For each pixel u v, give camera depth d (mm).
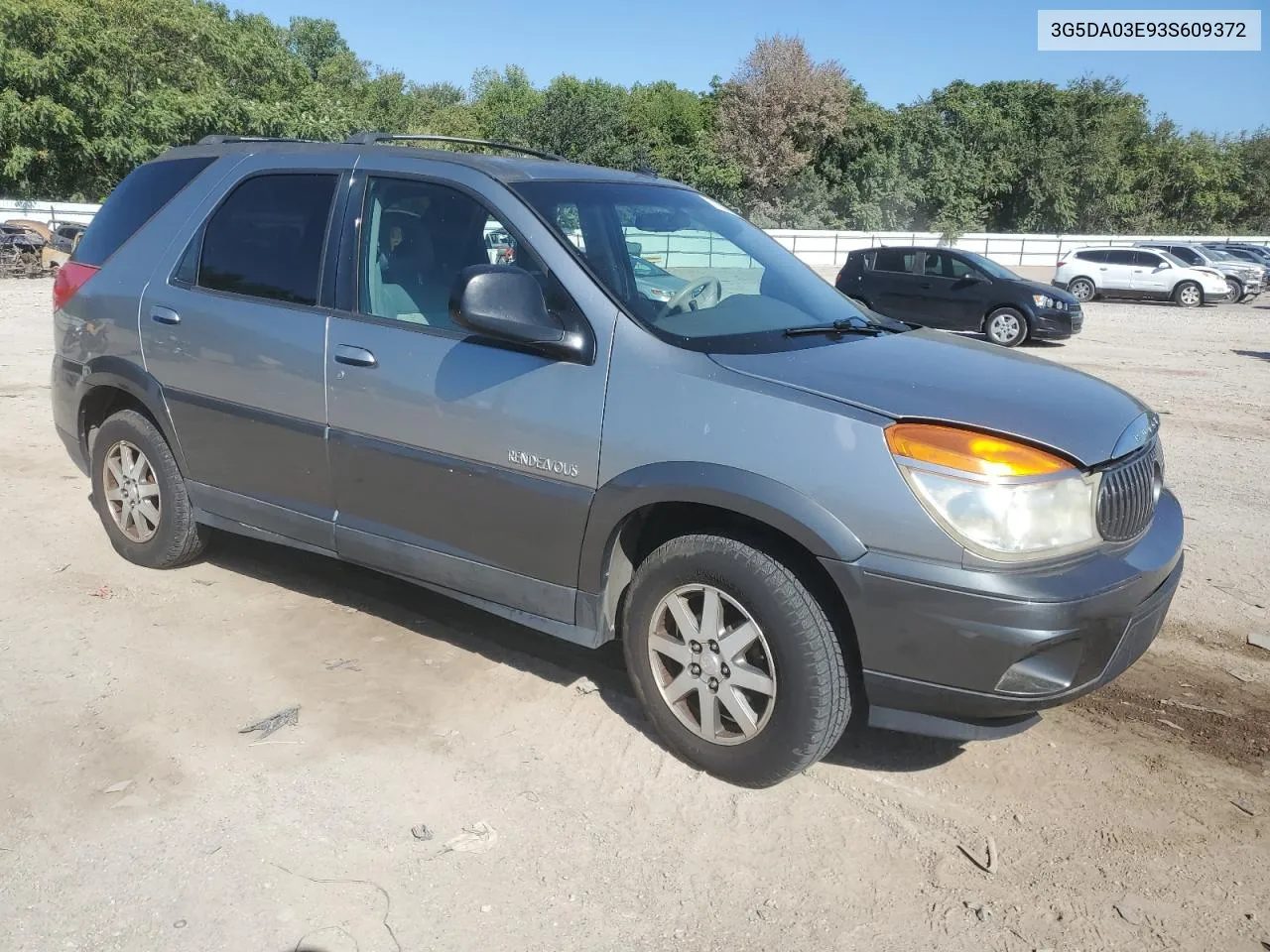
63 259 22719
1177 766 3449
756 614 3008
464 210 3625
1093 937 2635
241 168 4301
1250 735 3664
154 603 4414
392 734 3457
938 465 2740
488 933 2576
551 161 4203
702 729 3223
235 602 4469
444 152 3875
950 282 17094
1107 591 2787
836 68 54719
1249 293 28578
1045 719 3742
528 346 3314
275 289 3992
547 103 56031
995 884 2828
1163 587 3084
